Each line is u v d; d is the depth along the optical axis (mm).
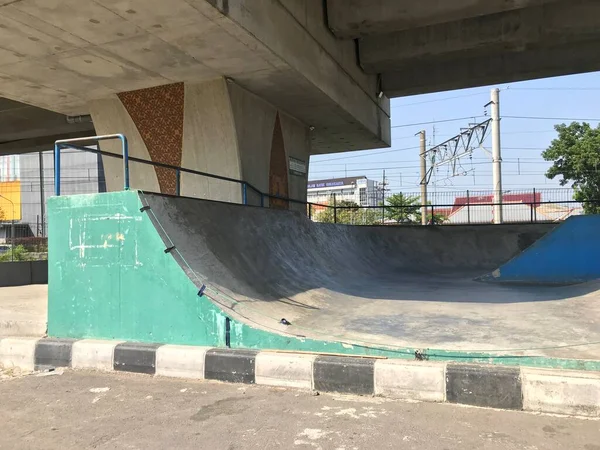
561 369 4438
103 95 12312
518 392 4246
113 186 12781
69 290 6574
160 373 5543
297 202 13906
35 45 9102
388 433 3850
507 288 10414
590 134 37562
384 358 4930
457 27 13875
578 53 15047
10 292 12094
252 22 8742
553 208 30156
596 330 6070
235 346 5609
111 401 4785
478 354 4777
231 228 8758
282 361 5055
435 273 14078
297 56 10680
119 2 7473
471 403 4379
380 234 17219
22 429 4152
